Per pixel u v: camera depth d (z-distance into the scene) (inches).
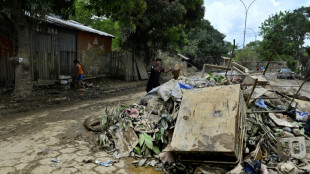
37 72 434.9
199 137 130.3
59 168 143.2
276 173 131.8
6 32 374.0
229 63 242.5
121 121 186.1
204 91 156.7
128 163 154.1
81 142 184.7
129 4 368.5
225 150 119.0
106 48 648.4
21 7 328.5
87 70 576.4
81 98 377.7
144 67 660.1
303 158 148.6
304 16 1185.4
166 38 676.1
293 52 1240.2
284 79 935.0
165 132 171.9
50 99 351.6
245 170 123.4
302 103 255.4
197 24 703.7
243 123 150.2
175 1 590.6
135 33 645.9
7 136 196.7
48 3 314.2
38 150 168.4
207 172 128.2
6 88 381.4
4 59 390.6
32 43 421.1
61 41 486.9
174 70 261.1
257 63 964.6
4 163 148.0
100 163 150.8
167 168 146.9
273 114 200.8
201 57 1326.3
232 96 144.4
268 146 163.8
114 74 650.2
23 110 289.0
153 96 219.3
